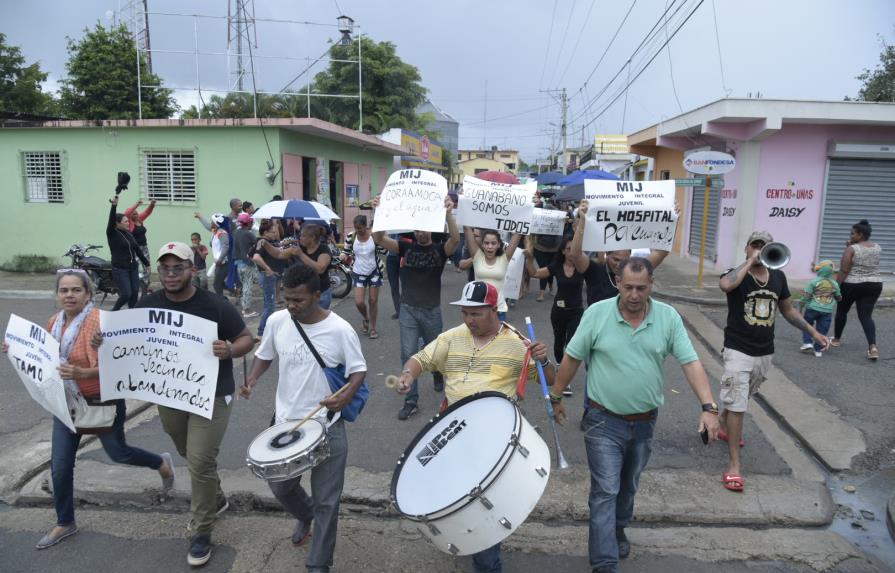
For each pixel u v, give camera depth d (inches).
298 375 139.5
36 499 178.5
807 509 167.3
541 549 154.4
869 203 537.3
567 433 219.3
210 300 147.5
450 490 110.0
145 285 434.0
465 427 122.0
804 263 547.8
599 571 125.2
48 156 585.6
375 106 1241.4
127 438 218.8
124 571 146.9
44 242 599.8
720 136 536.4
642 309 131.8
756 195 539.5
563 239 243.4
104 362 146.6
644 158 948.0
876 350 301.7
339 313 418.9
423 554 153.3
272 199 552.1
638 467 137.9
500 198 252.1
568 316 248.2
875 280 300.8
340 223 737.6
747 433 219.1
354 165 777.6
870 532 162.1
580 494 175.2
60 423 155.3
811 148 530.9
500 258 257.0
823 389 261.9
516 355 140.8
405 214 230.2
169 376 144.9
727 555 150.6
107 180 577.3
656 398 133.3
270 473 122.1
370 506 176.1
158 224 575.2
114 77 971.9
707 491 176.4
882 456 201.5
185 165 564.7
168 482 178.2
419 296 234.7
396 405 250.2
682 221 721.0
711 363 307.1
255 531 164.1
